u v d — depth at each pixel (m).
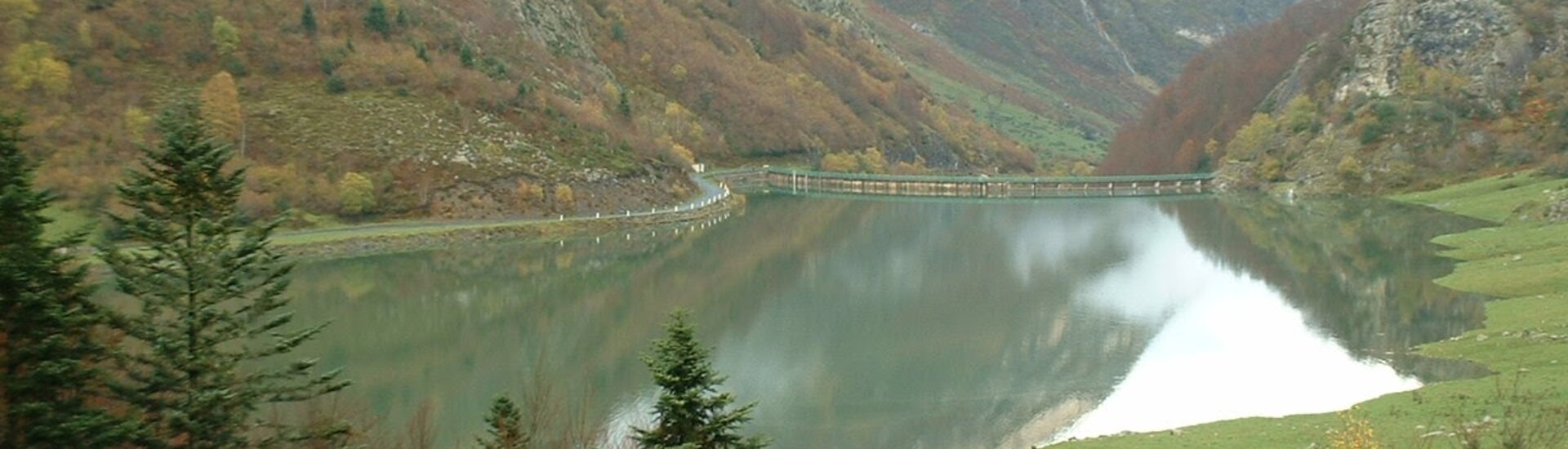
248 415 43.62
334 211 134.62
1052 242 144.50
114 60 141.50
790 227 166.62
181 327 38.72
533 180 154.50
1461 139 193.00
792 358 77.25
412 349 78.69
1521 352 66.19
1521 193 154.50
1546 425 41.41
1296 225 158.75
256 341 76.19
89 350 37.53
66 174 112.38
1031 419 62.25
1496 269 99.12
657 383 38.38
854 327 88.06
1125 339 82.75
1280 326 85.00
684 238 149.62
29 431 35.31
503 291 104.69
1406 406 51.31
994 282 110.88
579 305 97.69
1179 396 65.75
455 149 152.00
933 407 65.12
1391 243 130.25
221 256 39.78
